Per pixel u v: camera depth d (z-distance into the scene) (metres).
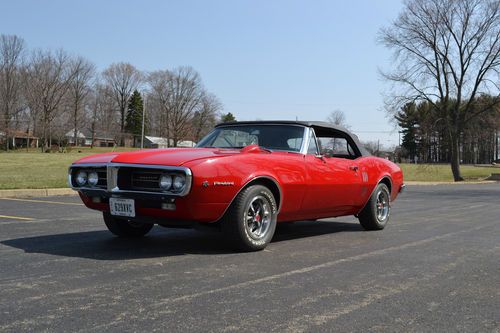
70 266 4.19
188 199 4.38
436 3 34.09
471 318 3.06
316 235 6.39
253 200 4.86
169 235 5.99
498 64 33.94
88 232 6.13
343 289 3.64
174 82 103.38
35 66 81.81
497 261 4.84
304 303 3.26
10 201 10.48
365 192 6.61
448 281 3.98
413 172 41.47
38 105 81.75
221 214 4.68
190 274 3.97
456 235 6.66
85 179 4.99
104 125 101.56
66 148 80.56
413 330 2.82
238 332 2.70
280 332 2.72
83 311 3.00
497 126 37.19
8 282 3.64
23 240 5.48
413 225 7.75
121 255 4.70
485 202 13.61
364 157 6.77
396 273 4.21
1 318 2.85
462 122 36.53
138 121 104.38
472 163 109.56
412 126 93.19
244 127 6.09
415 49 35.31
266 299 3.33
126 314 2.96
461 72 35.53
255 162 4.89
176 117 103.50
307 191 5.48
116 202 4.73
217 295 3.39
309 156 5.64
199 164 4.42
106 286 3.57
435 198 15.24
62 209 8.87
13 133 78.50
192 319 2.89
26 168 24.45
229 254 4.82
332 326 2.84
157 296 3.34
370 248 5.44
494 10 33.34
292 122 5.90
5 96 77.19
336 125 6.40
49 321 2.81
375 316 3.04
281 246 5.41
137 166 4.53
